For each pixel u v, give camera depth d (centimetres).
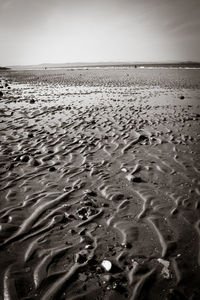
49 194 407
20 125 848
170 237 309
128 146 642
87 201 386
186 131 773
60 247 291
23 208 367
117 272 255
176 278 248
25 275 250
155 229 325
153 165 525
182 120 914
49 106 1238
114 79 3325
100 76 4044
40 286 238
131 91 1941
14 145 643
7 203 380
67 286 238
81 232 318
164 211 364
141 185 441
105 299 226
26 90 2072
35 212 357
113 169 507
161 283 243
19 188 426
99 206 378
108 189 427
